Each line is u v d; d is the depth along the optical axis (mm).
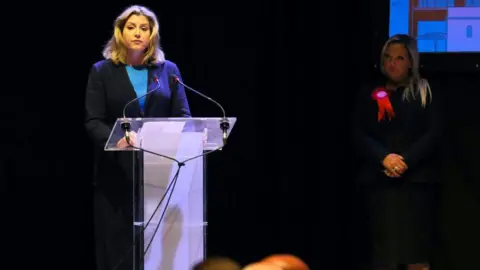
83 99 14406
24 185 14445
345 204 14555
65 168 14469
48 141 14430
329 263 14633
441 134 12344
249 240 14719
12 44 14305
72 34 14359
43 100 14391
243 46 14508
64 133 14438
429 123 12297
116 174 10672
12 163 14422
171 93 10906
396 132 12320
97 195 10781
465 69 13875
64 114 14414
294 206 14656
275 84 14539
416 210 12195
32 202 14477
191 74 14516
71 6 14336
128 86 10719
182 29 14484
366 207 12695
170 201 9820
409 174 12219
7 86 14336
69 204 14523
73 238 14562
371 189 12414
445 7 13938
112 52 10922
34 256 14539
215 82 14516
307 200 14656
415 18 13992
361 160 13531
